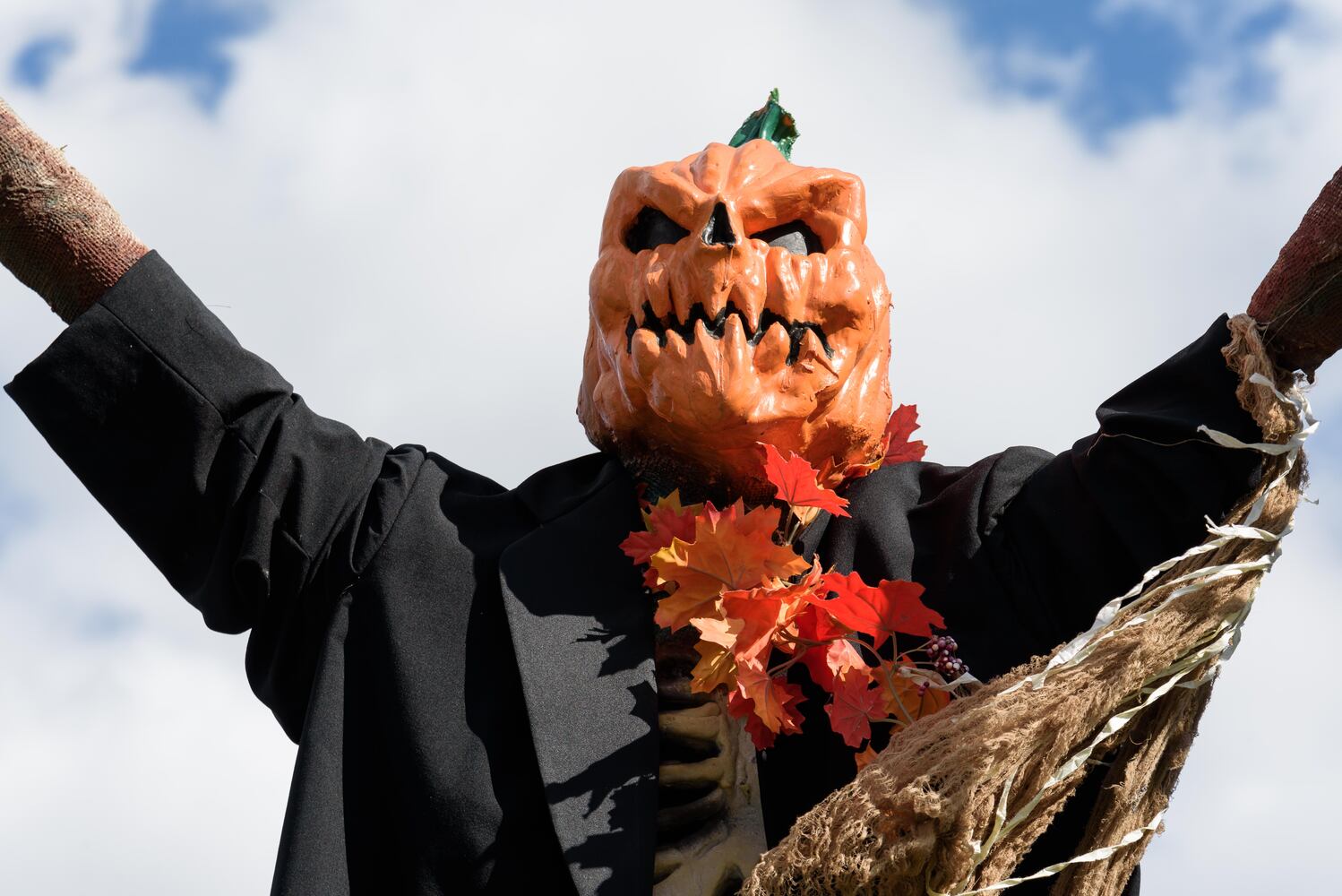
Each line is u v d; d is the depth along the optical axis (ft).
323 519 15.52
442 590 15.42
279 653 15.79
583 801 14.24
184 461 15.26
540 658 14.82
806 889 13.01
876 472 16.56
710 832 14.78
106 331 15.26
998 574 15.69
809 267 15.75
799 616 15.08
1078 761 13.43
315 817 14.47
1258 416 14.64
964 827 13.01
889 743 14.46
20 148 15.53
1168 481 14.94
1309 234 14.76
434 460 16.46
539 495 16.22
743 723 15.19
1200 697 14.65
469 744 14.71
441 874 14.35
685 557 14.98
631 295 15.85
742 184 16.12
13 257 15.52
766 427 15.34
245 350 15.62
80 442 15.33
